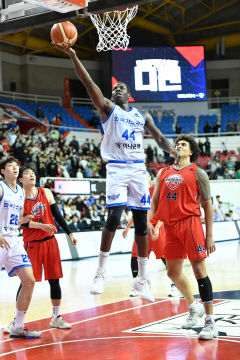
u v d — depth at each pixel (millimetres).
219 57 33000
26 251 5625
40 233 5609
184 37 32875
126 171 4641
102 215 17609
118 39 7578
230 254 14383
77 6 6000
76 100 31531
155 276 10188
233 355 3982
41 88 29922
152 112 28234
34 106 27656
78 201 17125
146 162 24281
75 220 15969
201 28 30875
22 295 5172
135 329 5227
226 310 5945
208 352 4121
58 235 14727
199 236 4891
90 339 4902
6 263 5250
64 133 25844
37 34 28250
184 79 28312
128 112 4754
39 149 19812
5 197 5195
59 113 28219
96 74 31047
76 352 4398
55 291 5617
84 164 20469
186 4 28328
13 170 5316
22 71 29500
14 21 6848
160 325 5371
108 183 4637
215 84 33188
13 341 5008
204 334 4602
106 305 6934
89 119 29938
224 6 28297
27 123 24875
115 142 4637
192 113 28797
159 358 4012
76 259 14992
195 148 5270
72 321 5926
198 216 4992
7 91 27844
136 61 27656
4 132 19609
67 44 4406
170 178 5066
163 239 7832
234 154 26781
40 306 7199
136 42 31703
